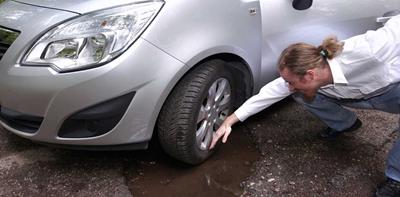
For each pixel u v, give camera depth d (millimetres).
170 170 2473
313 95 2148
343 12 3029
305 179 2381
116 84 1977
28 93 2043
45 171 2434
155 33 2035
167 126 2238
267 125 2945
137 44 1996
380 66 1916
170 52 2078
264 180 2375
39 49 2053
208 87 2301
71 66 1977
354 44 1931
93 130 2088
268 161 2547
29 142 2721
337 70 1926
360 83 2021
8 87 2107
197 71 2273
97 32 2006
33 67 2029
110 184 2336
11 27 2178
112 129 2072
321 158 2576
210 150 2516
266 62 2715
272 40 2697
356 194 2260
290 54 1914
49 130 2094
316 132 2859
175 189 2311
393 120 2992
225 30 2326
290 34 2781
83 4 2145
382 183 2250
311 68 1879
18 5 2391
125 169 2475
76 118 2039
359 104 2289
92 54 1981
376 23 3289
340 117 2506
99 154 2615
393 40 1907
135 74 1999
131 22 2023
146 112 2090
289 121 2998
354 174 2424
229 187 2324
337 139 2773
